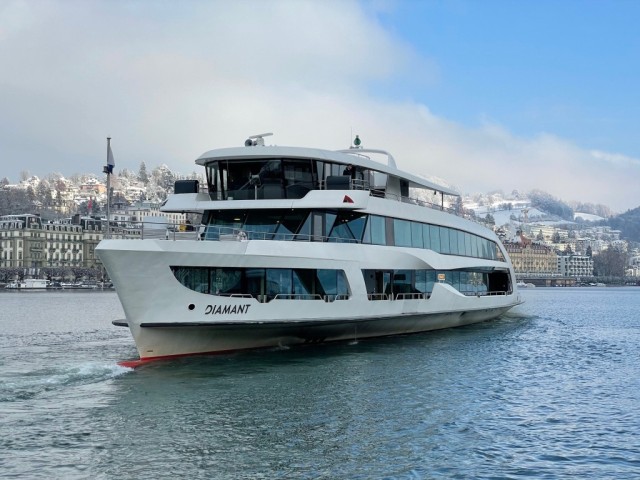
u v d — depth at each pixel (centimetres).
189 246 2359
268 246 2614
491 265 4406
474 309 3975
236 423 1764
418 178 3609
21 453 1511
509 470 1499
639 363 3067
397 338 3450
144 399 1992
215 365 2505
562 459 1580
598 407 2089
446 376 2484
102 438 1622
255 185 2884
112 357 2866
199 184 3070
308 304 2689
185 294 2367
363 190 2945
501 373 2623
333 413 1880
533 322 5434
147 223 2570
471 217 4622
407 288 3291
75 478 1372
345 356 2791
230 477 1399
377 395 2117
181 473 1414
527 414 1973
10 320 5784
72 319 5969
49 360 2762
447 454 1581
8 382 2233
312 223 2822
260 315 2542
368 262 2991
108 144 2642
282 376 2348
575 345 3738
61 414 1822
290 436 1666
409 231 3391
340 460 1512
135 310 2300
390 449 1598
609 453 1630
